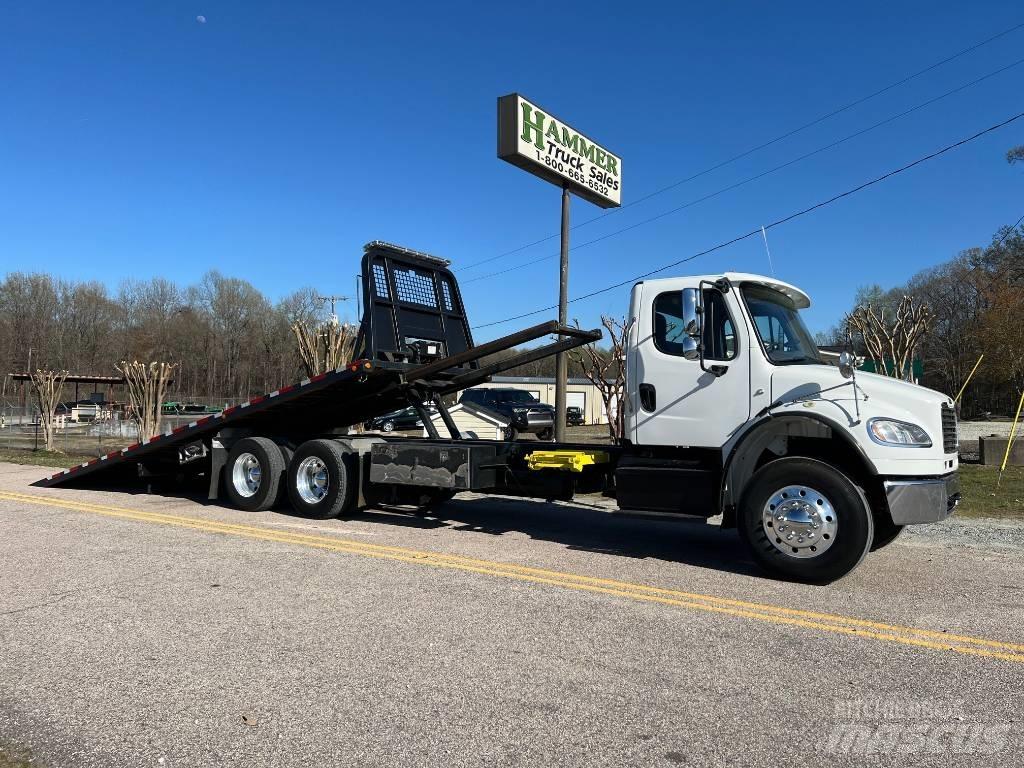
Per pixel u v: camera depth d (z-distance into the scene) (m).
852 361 6.04
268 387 77.25
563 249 13.48
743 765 3.03
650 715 3.49
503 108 12.13
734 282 6.66
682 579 6.12
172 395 77.06
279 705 3.57
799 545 5.95
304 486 9.17
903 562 6.83
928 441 5.80
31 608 5.17
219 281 84.06
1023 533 8.31
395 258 9.37
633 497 6.83
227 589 5.68
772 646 4.46
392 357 8.98
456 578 6.06
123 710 3.52
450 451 8.16
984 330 37.44
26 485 12.82
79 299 78.81
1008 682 3.92
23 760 3.07
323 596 5.48
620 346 13.38
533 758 3.07
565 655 4.28
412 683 3.85
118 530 8.22
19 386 45.81
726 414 6.61
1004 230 44.97
